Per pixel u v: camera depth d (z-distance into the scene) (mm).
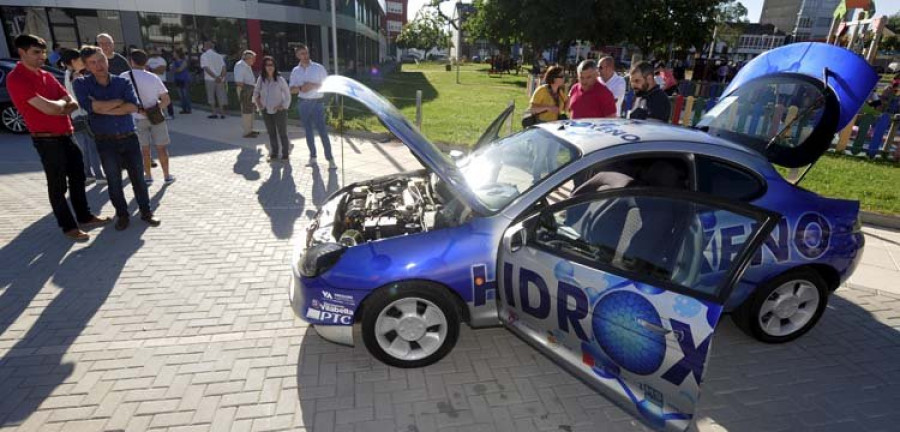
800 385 3225
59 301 3988
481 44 83562
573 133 3598
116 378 3131
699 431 2828
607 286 2674
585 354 2879
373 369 3301
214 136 10648
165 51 21891
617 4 27109
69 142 5109
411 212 3641
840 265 3521
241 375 3195
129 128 5230
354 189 4348
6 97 9984
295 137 10633
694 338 2355
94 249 4945
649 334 2518
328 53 28516
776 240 3305
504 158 3791
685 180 3377
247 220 5793
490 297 3232
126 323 3715
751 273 3332
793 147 4340
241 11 22688
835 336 3771
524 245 3014
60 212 5035
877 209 6445
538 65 30172
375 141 10445
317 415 2881
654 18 30281
